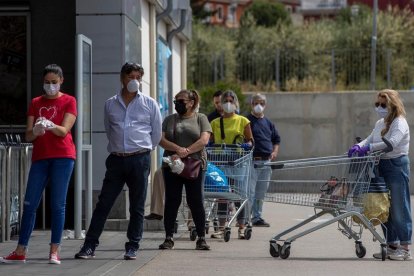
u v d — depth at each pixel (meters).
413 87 63.75
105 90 28.56
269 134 32.81
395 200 22.97
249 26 79.25
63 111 20.83
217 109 30.05
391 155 22.97
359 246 23.14
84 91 25.97
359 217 22.73
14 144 26.45
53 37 29.98
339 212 23.23
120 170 21.81
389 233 23.14
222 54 63.81
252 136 29.69
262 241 26.95
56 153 20.69
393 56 67.44
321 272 20.61
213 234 27.56
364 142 23.56
